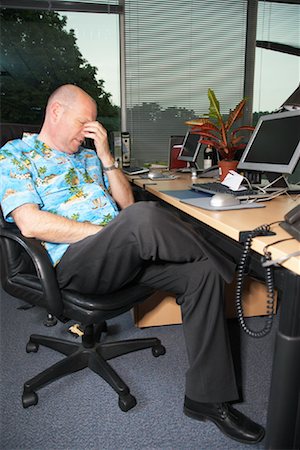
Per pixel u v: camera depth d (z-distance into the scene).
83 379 1.53
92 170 1.64
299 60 4.08
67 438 1.22
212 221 1.18
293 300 0.88
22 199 1.31
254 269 1.15
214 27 3.85
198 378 1.21
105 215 1.50
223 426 1.22
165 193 1.77
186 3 3.74
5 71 3.60
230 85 4.00
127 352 1.62
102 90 3.79
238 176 1.72
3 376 1.54
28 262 1.36
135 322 1.93
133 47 3.71
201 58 3.88
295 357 0.91
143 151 3.93
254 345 1.77
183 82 3.88
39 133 1.53
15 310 2.19
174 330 1.93
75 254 1.23
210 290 1.18
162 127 3.92
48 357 1.69
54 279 1.23
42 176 1.43
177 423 1.28
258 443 1.18
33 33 3.58
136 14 3.65
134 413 1.33
